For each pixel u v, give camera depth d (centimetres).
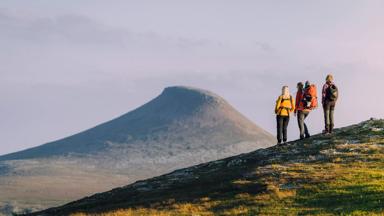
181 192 3947
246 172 3991
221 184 3800
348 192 3022
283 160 4200
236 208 3084
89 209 4184
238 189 3538
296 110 4756
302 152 4334
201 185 4034
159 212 3269
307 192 3172
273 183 3475
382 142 4256
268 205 3042
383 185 3070
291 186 3350
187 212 3167
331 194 3044
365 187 3062
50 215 4388
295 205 2972
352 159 3859
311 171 3647
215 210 3141
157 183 4700
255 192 3381
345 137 4588
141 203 3784
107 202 4338
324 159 3975
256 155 4669
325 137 4694
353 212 2645
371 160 3788
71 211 4300
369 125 4922
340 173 3453
